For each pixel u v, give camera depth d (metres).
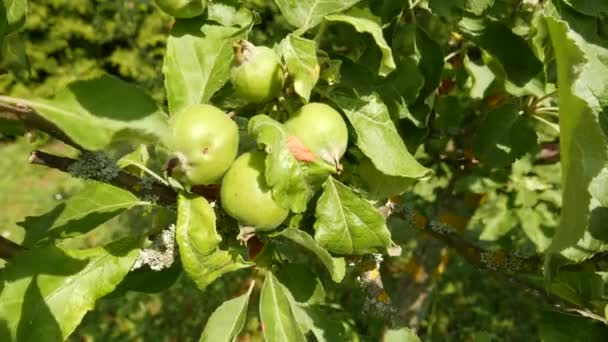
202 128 0.43
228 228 0.49
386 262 0.85
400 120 0.63
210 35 0.50
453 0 0.59
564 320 0.54
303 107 0.46
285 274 0.53
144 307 1.69
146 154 0.50
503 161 0.69
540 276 0.62
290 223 0.49
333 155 0.45
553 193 0.90
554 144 0.90
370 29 0.46
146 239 0.50
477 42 0.62
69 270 0.47
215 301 1.68
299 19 0.51
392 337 0.62
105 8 2.62
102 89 0.40
